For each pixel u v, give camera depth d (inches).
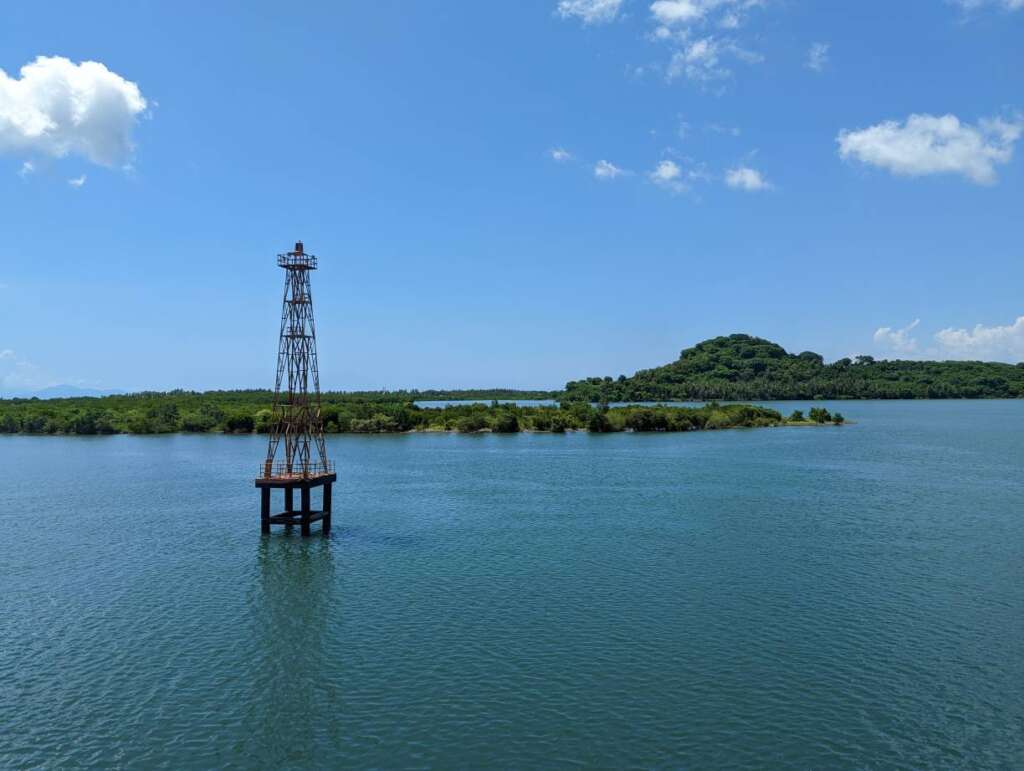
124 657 1820.9
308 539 3061.0
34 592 2359.7
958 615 2071.9
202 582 2454.5
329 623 2046.0
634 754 1358.3
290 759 1354.6
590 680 1660.9
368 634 1959.9
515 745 1392.7
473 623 2028.8
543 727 1456.7
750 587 2338.8
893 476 4852.4
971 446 6870.1
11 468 5625.0
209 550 2893.7
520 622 2032.5
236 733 1449.3
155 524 3420.3
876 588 2324.1
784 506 3754.9
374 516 3553.2
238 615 2122.3
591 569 2556.6
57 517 3609.7
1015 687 1616.6
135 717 1514.5
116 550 2906.0
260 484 3041.3
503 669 1722.4
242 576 2519.7
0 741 1419.8
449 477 4921.3
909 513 3558.1
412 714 1514.5
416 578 2468.0
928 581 2395.4
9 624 2059.5
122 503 4008.4
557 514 3567.9
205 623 2058.3
